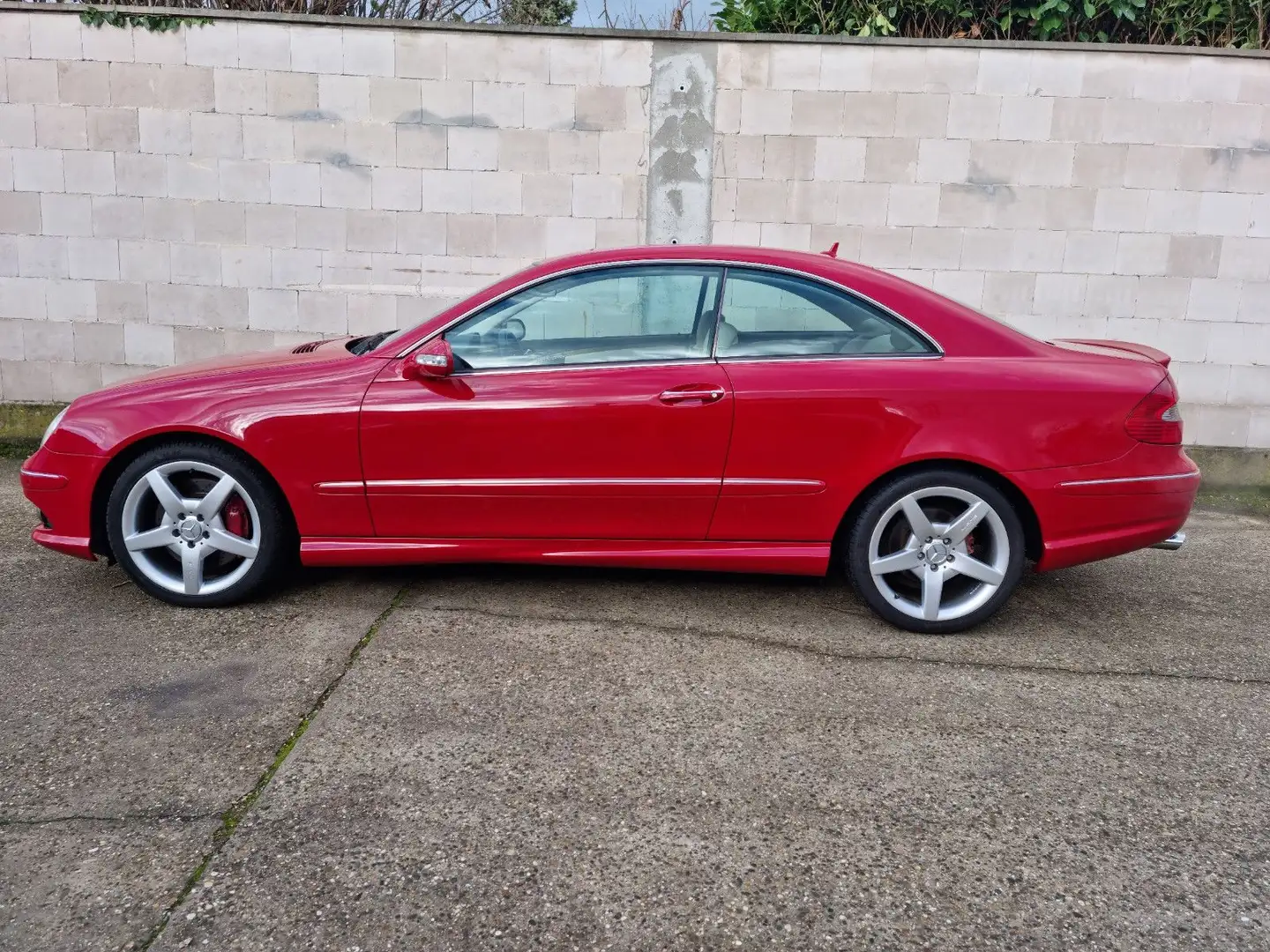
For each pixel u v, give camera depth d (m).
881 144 5.94
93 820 2.22
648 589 3.88
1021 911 2.00
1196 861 2.19
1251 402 6.20
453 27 5.80
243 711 2.75
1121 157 5.91
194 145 5.96
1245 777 2.56
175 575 3.55
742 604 3.74
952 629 3.46
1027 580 4.23
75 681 2.92
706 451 3.32
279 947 1.85
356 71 5.88
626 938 1.90
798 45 5.84
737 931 1.93
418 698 2.86
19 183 6.01
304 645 3.22
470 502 3.39
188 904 1.95
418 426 3.32
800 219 6.05
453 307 3.46
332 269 6.12
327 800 2.32
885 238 6.06
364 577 3.93
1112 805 2.41
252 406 3.34
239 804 2.30
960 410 3.27
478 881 2.05
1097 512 3.34
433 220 6.07
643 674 3.07
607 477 3.35
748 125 5.94
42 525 3.68
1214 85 5.81
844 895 2.04
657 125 5.94
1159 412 3.34
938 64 5.83
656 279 3.42
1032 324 6.14
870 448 3.30
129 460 3.48
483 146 5.98
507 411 3.31
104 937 1.86
